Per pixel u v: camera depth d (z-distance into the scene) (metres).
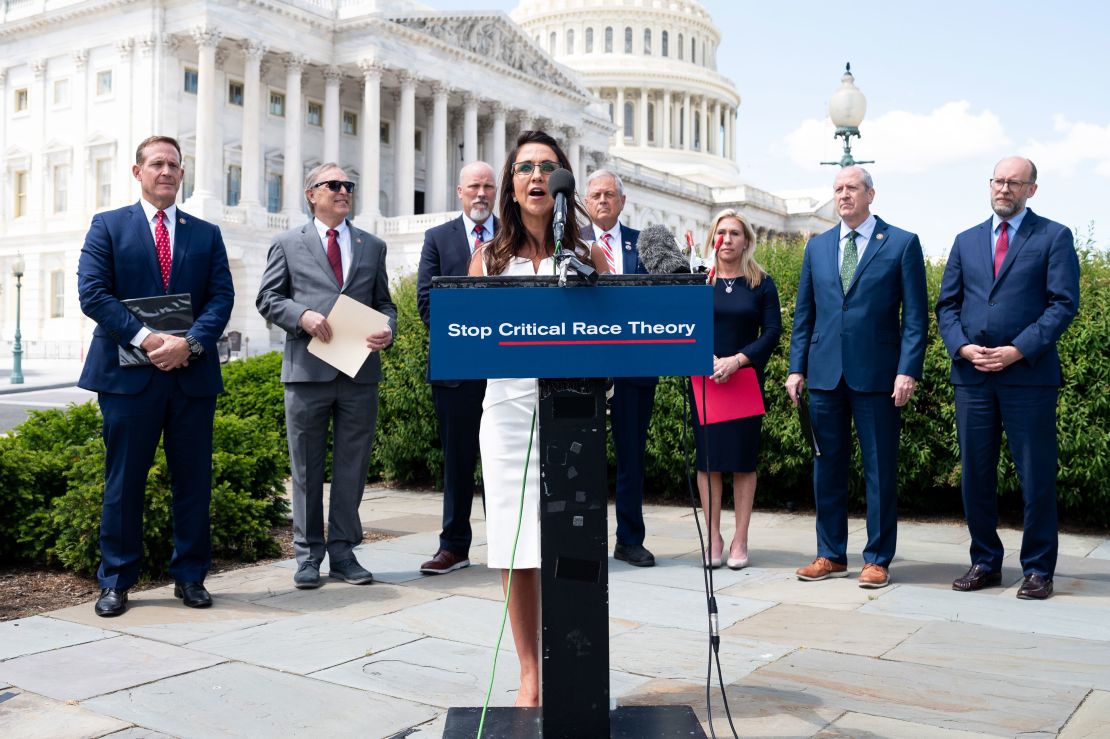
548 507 3.18
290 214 49.66
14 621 5.48
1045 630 5.27
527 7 105.44
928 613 5.64
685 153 100.19
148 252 5.88
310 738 3.77
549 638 3.18
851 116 11.70
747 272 7.21
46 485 7.23
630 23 101.12
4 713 4.02
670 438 9.88
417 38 53.62
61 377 34.59
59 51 51.56
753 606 5.80
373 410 6.67
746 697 4.18
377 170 51.84
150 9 47.84
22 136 53.41
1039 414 6.15
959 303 6.56
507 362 3.12
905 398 6.36
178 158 6.00
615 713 3.56
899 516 9.39
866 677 4.45
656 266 5.73
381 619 5.51
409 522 9.12
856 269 6.54
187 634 5.20
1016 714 3.98
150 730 3.84
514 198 3.91
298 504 6.48
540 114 63.19
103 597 5.65
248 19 47.84
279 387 11.98
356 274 6.69
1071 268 6.16
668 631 5.24
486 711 3.59
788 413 9.45
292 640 5.07
